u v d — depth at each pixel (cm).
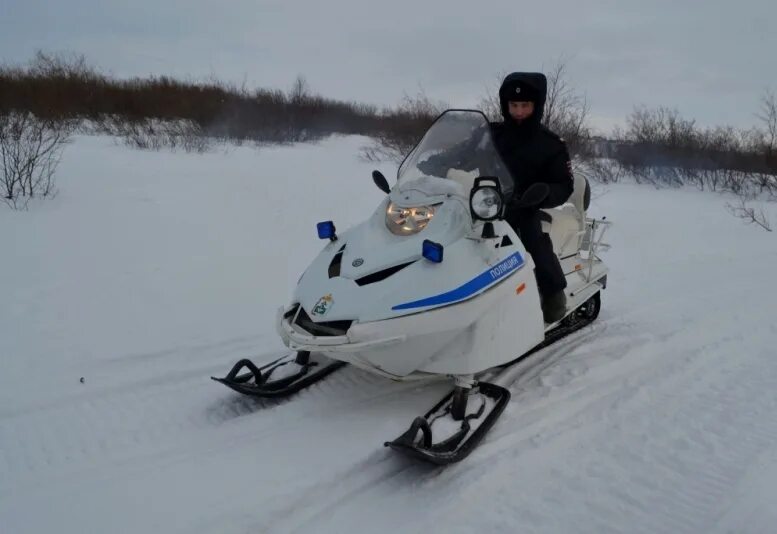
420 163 362
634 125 1535
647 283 613
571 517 253
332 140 1828
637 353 423
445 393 353
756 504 262
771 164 1390
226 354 405
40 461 283
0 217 662
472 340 304
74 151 1116
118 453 290
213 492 261
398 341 285
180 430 312
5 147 826
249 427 315
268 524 244
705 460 296
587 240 467
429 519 250
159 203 782
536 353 421
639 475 282
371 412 330
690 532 245
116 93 1739
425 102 1611
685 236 866
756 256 748
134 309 466
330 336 295
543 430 320
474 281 303
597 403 350
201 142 1353
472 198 303
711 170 1410
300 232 718
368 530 242
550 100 1277
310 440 303
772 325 487
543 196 323
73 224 663
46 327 424
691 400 357
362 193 964
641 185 1373
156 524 241
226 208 791
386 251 312
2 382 350
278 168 1140
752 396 363
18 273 520
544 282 361
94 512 248
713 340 452
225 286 528
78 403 334
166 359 391
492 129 385
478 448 300
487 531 243
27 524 241
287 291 530
